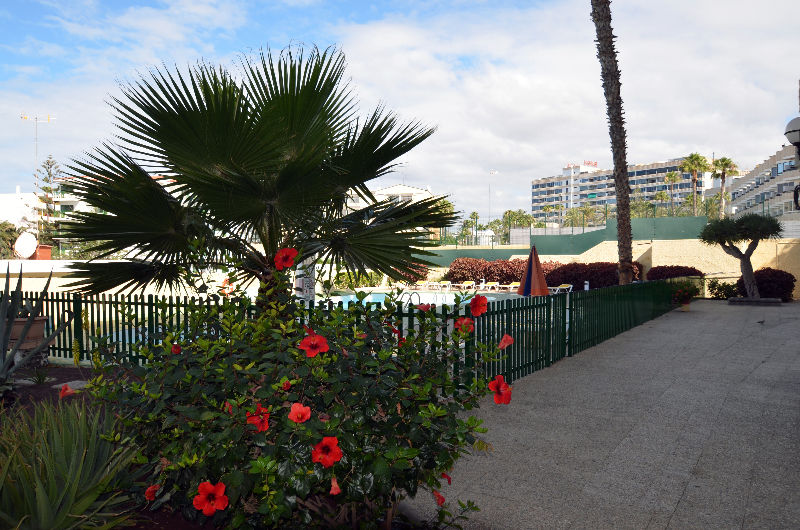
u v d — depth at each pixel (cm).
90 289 583
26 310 909
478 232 4494
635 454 527
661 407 689
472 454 524
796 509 412
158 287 614
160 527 342
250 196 534
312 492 319
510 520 396
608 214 4175
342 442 291
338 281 451
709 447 545
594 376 873
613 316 1325
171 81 490
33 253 1864
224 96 506
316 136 573
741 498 432
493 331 779
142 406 339
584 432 592
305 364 311
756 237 2189
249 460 304
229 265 458
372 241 582
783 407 686
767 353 1074
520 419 638
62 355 1041
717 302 2303
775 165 7288
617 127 1655
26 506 291
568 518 399
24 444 339
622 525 390
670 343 1210
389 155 612
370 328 358
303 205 556
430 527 371
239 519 302
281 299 401
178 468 314
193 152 518
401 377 325
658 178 19462
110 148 514
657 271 2567
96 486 314
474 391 335
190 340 373
